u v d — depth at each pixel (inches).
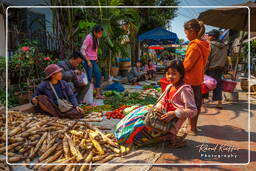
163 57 737.0
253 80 250.7
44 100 133.6
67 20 279.3
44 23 284.8
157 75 486.9
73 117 139.1
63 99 142.4
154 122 89.6
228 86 198.8
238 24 225.6
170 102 96.1
